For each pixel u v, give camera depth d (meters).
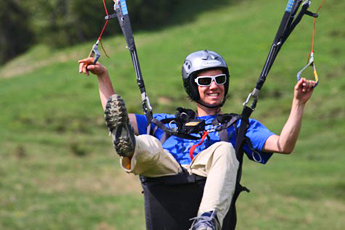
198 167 11.26
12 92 149.00
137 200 74.38
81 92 147.50
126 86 147.62
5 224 59.97
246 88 141.88
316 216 68.81
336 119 114.06
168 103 133.75
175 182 11.31
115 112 10.22
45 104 135.75
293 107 11.27
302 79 10.95
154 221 11.55
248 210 70.00
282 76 151.12
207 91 12.40
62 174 83.25
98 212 67.62
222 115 12.16
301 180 82.88
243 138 11.80
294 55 167.25
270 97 136.75
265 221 65.88
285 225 64.69
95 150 100.44
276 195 76.81
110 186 80.19
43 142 102.31
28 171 82.50
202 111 12.75
